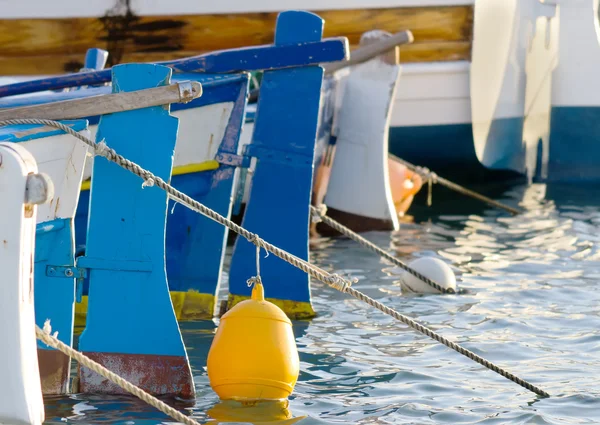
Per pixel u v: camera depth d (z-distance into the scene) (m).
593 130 21.20
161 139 7.70
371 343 9.50
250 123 15.28
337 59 10.21
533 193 19.88
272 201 10.48
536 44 20.20
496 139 19.55
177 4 17.14
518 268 13.06
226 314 7.73
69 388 7.88
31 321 6.16
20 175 5.95
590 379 8.27
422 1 18.09
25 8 16.89
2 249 6.01
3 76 17.03
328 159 16.25
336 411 7.43
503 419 7.24
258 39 17.39
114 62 17.16
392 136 19.02
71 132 7.43
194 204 7.64
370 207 16.17
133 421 7.14
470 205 18.70
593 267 13.05
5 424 6.08
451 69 18.47
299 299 10.54
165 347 7.74
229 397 7.57
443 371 8.55
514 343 9.44
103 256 7.70
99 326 7.73
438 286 11.60
